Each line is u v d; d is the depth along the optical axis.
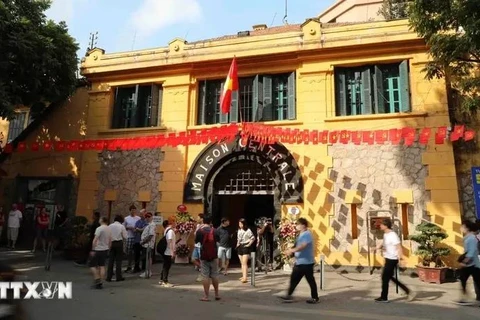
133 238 11.66
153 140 13.59
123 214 14.41
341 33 13.23
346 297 8.34
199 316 6.52
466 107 10.10
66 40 14.40
